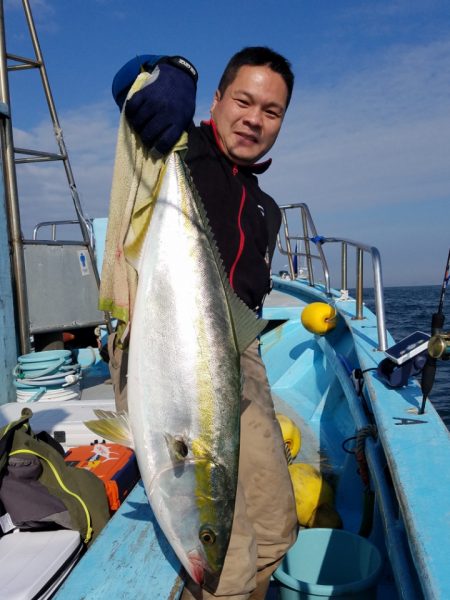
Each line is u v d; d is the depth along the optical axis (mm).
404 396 1179
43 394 1895
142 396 738
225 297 784
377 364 1410
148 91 788
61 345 2527
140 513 985
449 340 1013
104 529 935
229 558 815
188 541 734
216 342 757
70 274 2395
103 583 795
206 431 742
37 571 891
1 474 1032
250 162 1040
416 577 805
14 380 1972
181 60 834
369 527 1280
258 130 994
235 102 987
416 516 740
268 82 973
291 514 940
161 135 795
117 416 775
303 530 1216
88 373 2514
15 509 1003
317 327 2148
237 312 796
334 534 1205
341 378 1723
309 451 1795
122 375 925
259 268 1042
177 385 739
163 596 768
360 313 1963
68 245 2400
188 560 735
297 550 1199
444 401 4270
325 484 1398
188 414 738
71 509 1032
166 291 759
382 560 1061
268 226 1116
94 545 887
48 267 2311
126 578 805
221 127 1008
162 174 799
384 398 1170
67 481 1078
